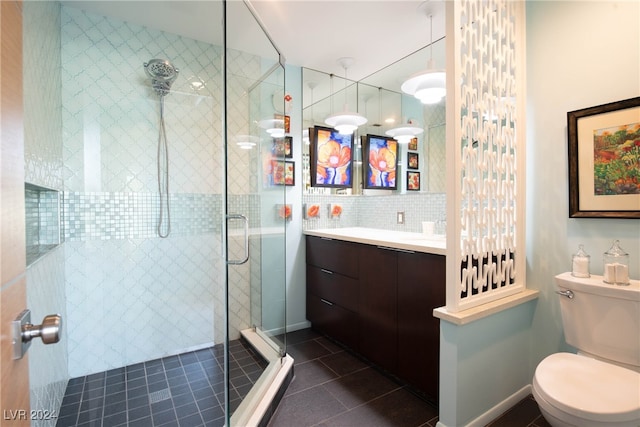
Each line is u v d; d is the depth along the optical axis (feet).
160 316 7.54
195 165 7.85
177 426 5.15
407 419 5.33
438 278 5.37
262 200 7.70
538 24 5.66
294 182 9.18
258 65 7.73
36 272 4.50
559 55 5.40
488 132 5.27
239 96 7.86
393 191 8.90
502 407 5.39
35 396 4.16
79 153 6.68
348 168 9.85
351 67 8.91
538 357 5.80
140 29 7.18
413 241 6.70
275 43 7.56
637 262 4.64
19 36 1.87
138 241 7.30
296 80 8.95
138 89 7.22
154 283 7.47
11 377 1.67
